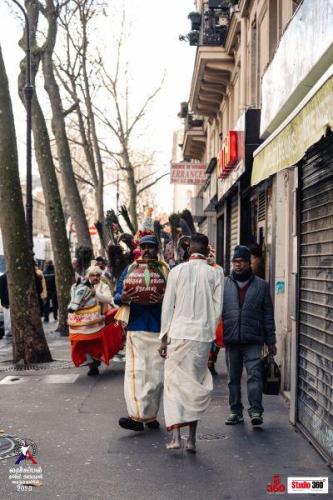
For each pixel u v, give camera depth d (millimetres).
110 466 6203
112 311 11000
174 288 6742
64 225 18141
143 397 7375
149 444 6945
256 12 16406
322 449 6477
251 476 5910
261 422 7562
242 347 7734
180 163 27734
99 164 27188
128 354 7539
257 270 9625
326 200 6492
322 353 6555
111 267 12672
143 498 5371
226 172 17188
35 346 12609
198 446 6863
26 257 12633
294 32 8688
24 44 17203
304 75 7977
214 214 28234
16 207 12453
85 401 9070
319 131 5426
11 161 12328
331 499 5348
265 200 12438
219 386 10141
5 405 8859
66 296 18219
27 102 16984
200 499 5348
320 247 6691
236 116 20781
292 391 7711
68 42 25797
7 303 18016
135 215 31453
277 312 9672
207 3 22438
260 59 15664
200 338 6633
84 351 11062
